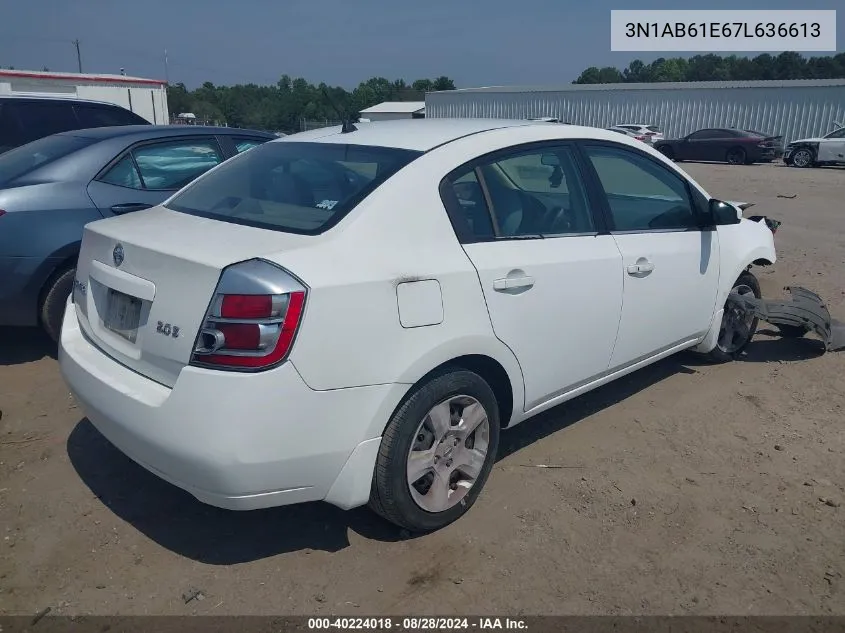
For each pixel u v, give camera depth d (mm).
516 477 3600
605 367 3898
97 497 3359
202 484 2559
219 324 2502
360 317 2637
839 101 32344
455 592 2779
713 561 2982
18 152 5422
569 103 39562
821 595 2795
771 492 3500
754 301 5070
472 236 3129
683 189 4449
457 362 3072
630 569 2926
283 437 2521
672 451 3895
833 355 5371
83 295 3248
